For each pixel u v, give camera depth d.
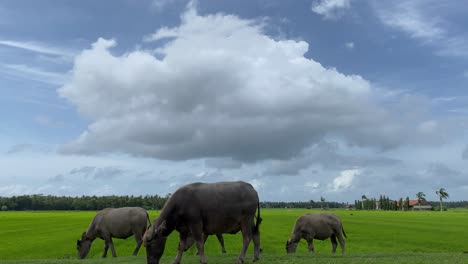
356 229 60.03
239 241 41.56
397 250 35.44
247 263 15.98
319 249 36.22
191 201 14.86
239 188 15.67
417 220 87.19
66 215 117.62
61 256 32.34
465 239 45.19
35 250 35.94
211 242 40.38
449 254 20.30
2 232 54.66
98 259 19.39
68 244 40.19
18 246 38.66
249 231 15.88
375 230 58.06
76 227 63.97
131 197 199.88
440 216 113.50
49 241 42.94
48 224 71.69
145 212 24.58
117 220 24.00
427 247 37.97
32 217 101.38
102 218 24.30
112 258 19.66
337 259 17.28
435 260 17.12
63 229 59.72
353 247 37.97
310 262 16.33
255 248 16.47
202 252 14.88
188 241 18.50
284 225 68.81
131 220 23.94
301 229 26.94
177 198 14.91
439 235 50.22
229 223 15.38
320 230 26.69
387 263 16.22
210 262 16.50
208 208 14.92
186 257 18.66
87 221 81.62
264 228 61.53
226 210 15.12
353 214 132.00
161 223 14.73
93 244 39.47
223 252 24.91
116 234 24.14
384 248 36.97
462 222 79.00
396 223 75.25
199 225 14.87
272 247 37.12
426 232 54.72
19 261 19.30
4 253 34.16
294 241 27.03
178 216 14.89
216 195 15.09
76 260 19.17
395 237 47.56
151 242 14.62
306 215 27.31
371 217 104.12
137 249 23.80
